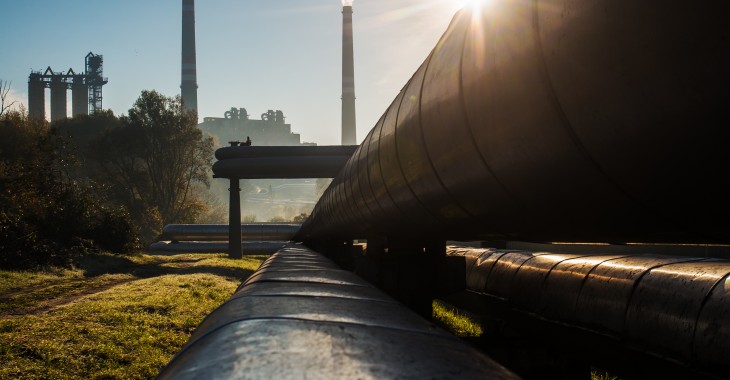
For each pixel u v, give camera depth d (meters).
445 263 6.54
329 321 2.20
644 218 2.21
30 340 8.41
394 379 1.45
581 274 6.29
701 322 4.54
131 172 62.31
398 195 4.52
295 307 2.56
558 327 6.36
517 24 2.14
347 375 1.45
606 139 1.90
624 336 5.29
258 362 1.56
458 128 2.82
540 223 2.96
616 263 5.99
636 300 5.28
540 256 7.69
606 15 1.69
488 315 8.55
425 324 2.48
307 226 19.25
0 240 20.48
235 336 1.90
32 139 43.97
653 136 1.73
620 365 5.43
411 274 6.44
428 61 3.54
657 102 1.64
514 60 2.19
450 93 2.85
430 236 5.62
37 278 18.91
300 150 32.59
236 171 33.03
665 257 5.87
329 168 31.48
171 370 1.74
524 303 7.20
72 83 193.38
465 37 2.72
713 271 4.87
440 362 1.68
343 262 14.55
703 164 1.67
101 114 79.75
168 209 62.44
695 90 1.51
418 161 3.59
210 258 37.25
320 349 1.71
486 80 2.45
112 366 7.57
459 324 11.79
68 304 13.09
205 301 14.29
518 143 2.36
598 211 2.37
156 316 11.38
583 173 2.14
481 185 2.93
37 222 26.66
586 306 5.92
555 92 2.01
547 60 2.00
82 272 22.33
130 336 9.29
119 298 14.07
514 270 7.82
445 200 3.60
